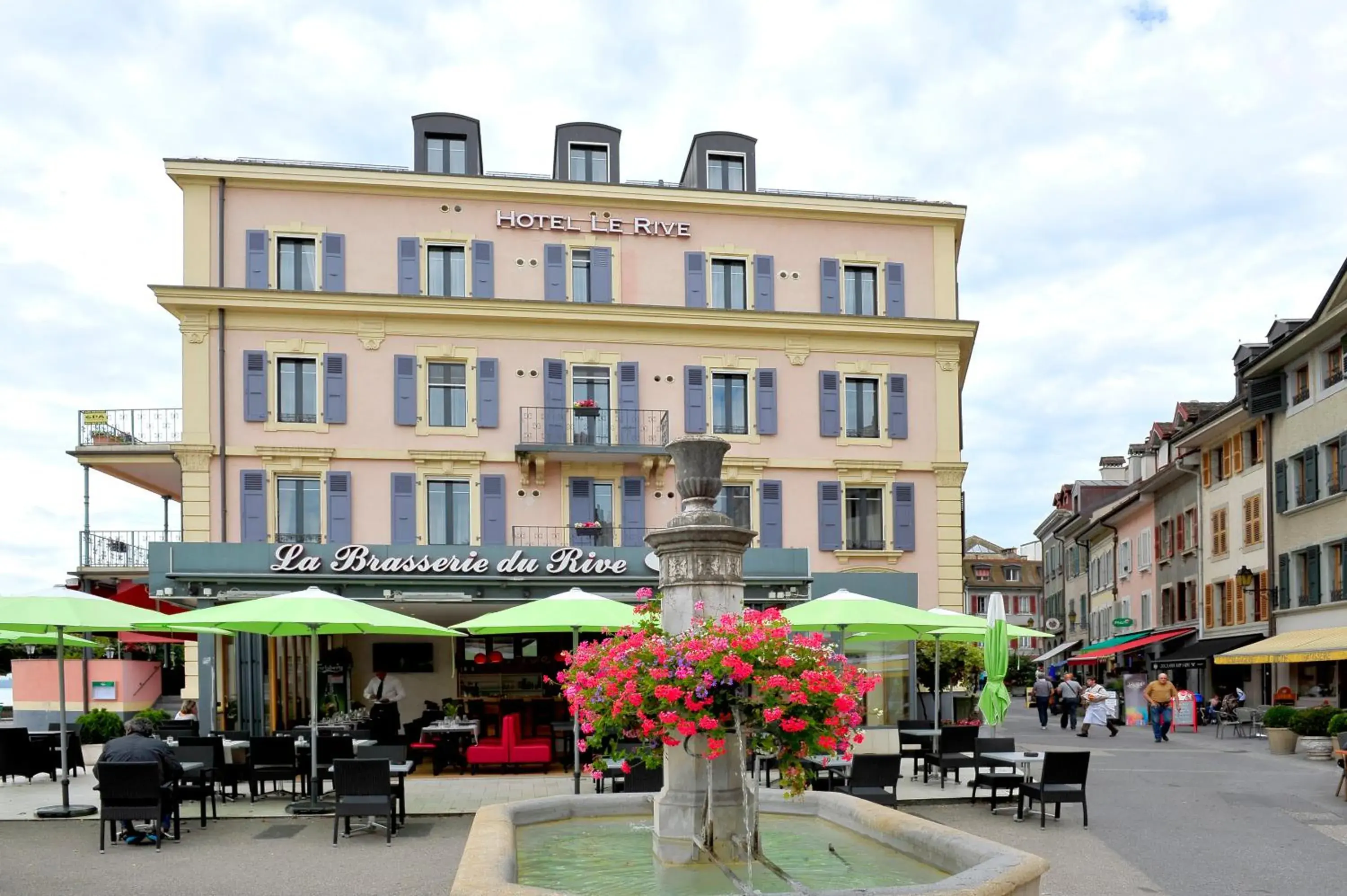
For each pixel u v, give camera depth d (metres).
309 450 29.53
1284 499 31.59
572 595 16.38
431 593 22.97
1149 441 47.00
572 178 32.97
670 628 8.45
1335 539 28.56
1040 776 18.16
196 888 10.03
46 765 16.67
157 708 28.77
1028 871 6.57
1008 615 93.50
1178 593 41.84
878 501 32.53
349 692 27.41
